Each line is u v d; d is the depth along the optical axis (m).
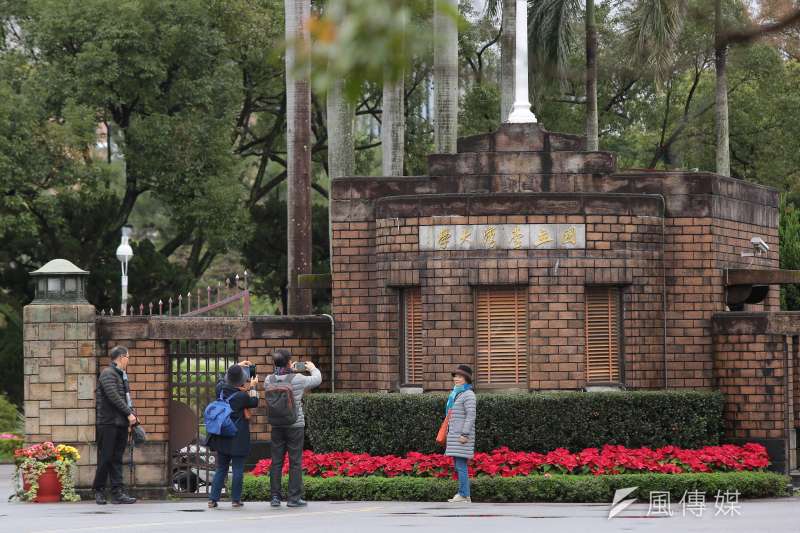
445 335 31.28
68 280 31.12
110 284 62.16
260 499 29.61
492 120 72.38
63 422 30.84
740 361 31.94
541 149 32.72
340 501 29.05
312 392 32.78
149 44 63.28
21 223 59.91
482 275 31.16
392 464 29.64
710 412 31.31
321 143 77.06
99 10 62.66
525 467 29.31
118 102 64.81
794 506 27.92
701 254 32.59
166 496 30.88
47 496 29.95
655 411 30.72
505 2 54.72
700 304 32.50
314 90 10.51
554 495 28.72
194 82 65.25
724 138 59.91
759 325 31.80
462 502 27.92
